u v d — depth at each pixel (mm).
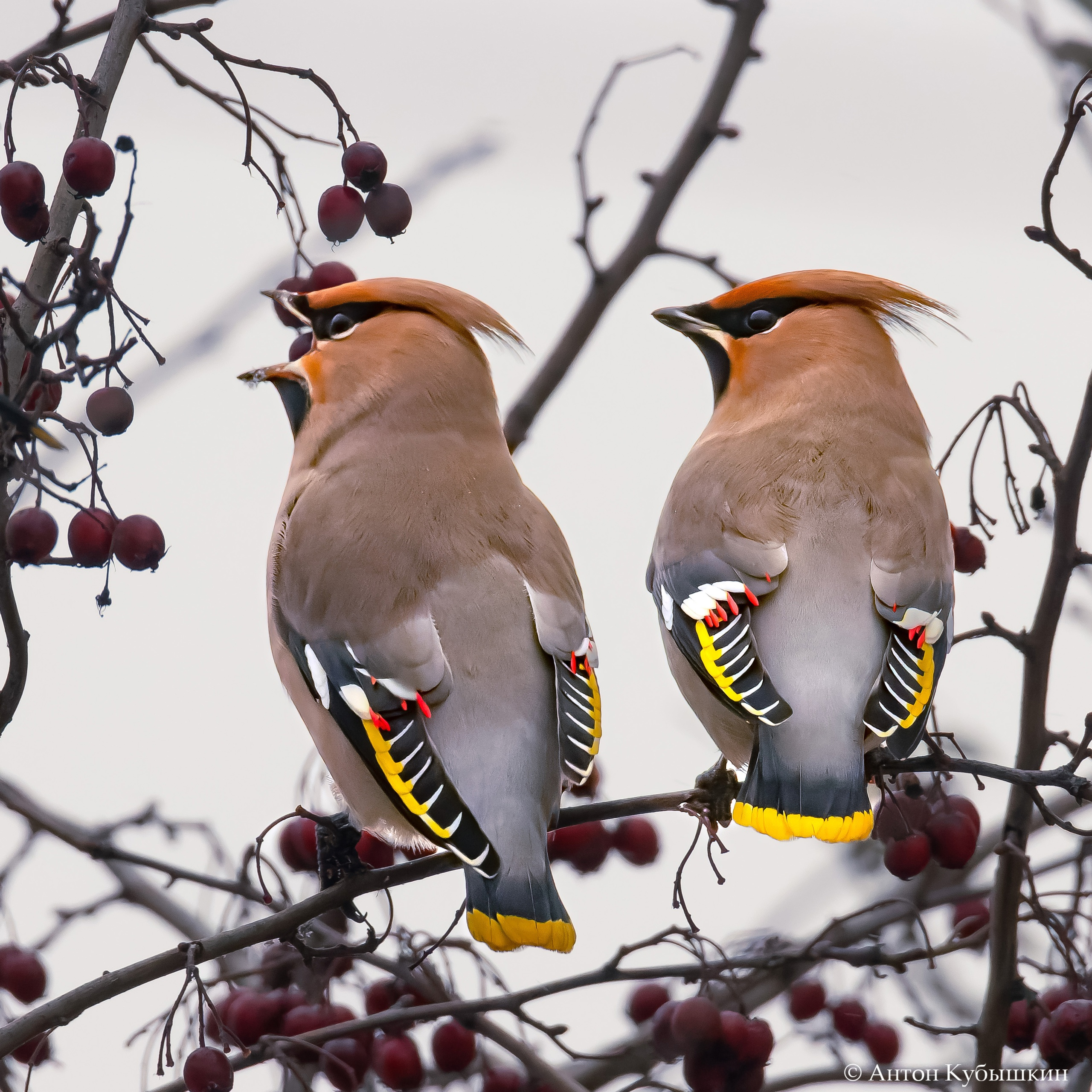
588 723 7777
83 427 6898
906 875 8633
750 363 9641
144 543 7031
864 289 9664
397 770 7461
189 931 9008
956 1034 8422
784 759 7859
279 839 8984
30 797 8531
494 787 7520
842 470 8914
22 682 6758
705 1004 8273
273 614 8438
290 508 8750
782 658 8219
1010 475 8461
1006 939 8125
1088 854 8391
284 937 7336
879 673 8148
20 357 7023
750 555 8547
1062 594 7992
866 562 8516
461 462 8641
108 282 6383
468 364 8992
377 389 8922
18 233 6992
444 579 8047
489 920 7199
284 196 8508
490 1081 8883
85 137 7047
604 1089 9750
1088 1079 8656
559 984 8062
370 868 8188
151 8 7758
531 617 8023
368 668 7789
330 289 9203
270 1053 7789
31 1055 8539
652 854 9453
